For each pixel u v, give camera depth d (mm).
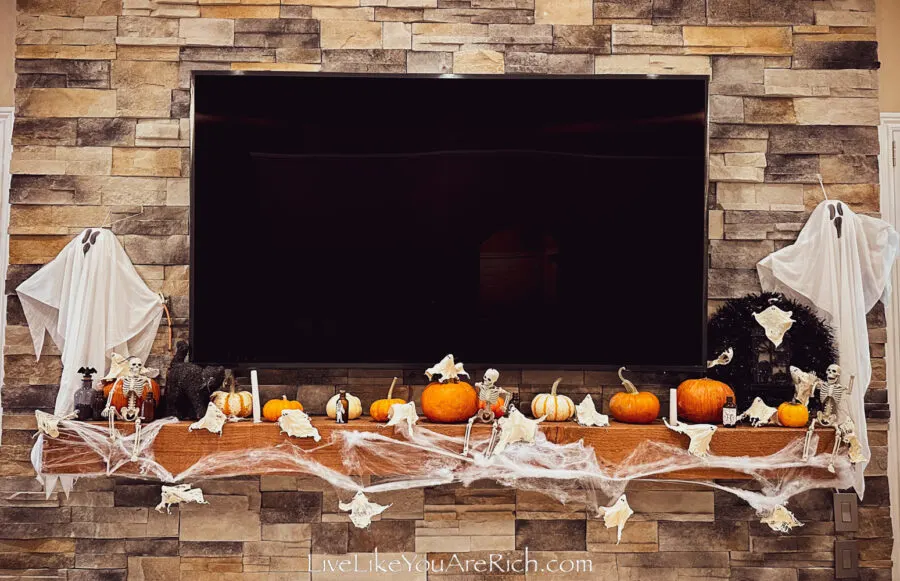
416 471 2035
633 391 2184
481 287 2248
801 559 2316
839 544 2311
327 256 2246
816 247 2307
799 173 2375
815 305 2293
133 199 2344
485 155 2258
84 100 2348
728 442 2039
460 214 2250
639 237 2248
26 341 2301
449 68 2373
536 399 2193
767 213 2365
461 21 2385
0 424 2377
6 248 2523
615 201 2254
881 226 2293
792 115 2385
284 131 2252
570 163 2256
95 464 2043
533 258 2248
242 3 2371
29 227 2320
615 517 2139
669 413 2297
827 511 2324
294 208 2246
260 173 2242
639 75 2258
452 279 2246
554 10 2393
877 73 2398
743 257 2357
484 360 2242
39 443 2141
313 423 2062
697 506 2334
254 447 2039
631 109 2260
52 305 2275
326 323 2240
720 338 2246
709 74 2389
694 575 2324
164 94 2357
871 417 2312
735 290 2352
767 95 2387
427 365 2234
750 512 2332
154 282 2336
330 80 2260
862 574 2311
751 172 2371
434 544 2324
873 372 2324
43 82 2350
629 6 2396
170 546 2301
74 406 2127
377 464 2033
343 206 2248
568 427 2055
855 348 2209
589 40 2389
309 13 2375
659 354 2232
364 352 2238
